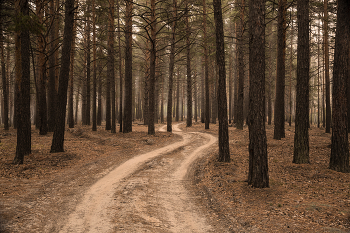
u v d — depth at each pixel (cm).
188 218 670
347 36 1009
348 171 1002
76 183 991
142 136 2214
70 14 1472
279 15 1841
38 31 1061
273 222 579
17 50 1123
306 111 1144
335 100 1032
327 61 2350
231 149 1638
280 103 1870
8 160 1195
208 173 1126
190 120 3244
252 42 858
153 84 2288
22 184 918
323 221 556
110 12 2322
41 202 761
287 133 2236
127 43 2475
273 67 3819
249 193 807
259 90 847
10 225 580
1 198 750
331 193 756
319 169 1045
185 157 1517
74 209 718
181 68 4784
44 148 1527
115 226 597
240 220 621
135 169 1242
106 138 2100
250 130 874
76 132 2467
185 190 934
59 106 1462
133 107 5138
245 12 2372
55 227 595
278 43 1861
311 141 1758
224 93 1280
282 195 760
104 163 1346
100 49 2970
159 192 898
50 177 1041
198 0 2541
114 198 815
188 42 2900
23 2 1169
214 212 708
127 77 2494
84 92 3672
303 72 1125
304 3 1100
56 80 2525
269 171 1083
